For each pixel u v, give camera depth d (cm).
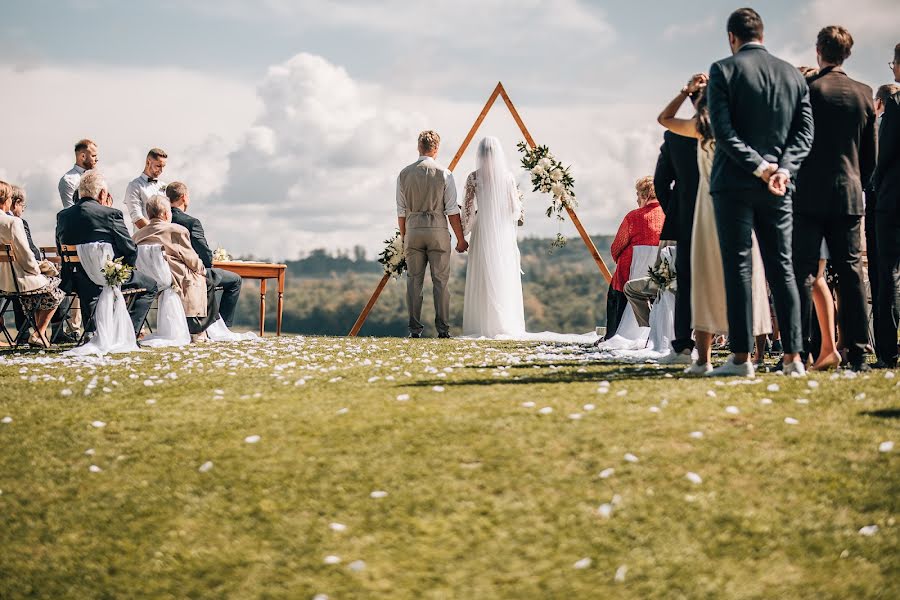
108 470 438
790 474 382
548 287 7350
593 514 361
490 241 1217
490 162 1215
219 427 486
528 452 416
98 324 878
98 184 918
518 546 346
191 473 427
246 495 402
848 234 615
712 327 589
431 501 381
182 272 1000
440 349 904
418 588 327
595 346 968
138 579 351
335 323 7794
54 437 484
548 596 316
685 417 449
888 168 632
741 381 535
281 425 481
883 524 342
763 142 554
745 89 553
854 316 614
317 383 605
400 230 1219
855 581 312
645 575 323
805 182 611
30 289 960
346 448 439
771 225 558
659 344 836
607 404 479
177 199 1033
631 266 908
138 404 548
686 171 669
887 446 396
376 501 385
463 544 351
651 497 369
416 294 1205
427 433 448
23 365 742
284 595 331
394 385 576
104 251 876
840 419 439
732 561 328
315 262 7994
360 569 340
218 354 840
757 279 578
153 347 934
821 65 628
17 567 364
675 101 612
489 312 1215
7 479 434
